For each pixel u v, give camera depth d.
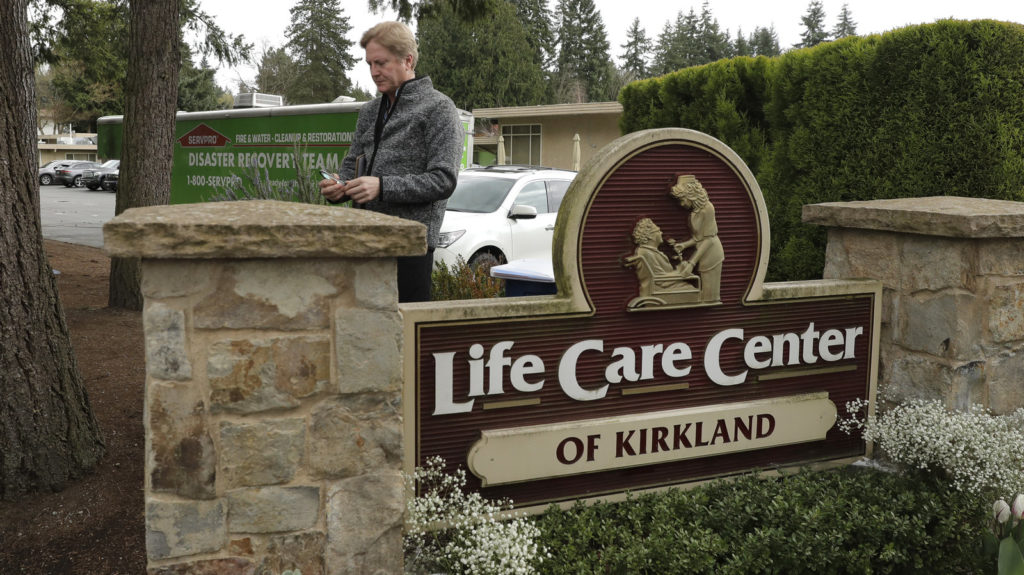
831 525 2.96
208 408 2.14
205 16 12.64
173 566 2.17
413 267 3.02
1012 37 4.30
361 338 2.24
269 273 2.14
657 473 3.17
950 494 3.21
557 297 2.95
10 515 3.17
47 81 55.41
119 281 7.30
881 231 3.72
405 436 2.71
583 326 2.97
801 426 3.44
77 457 3.43
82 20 14.94
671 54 66.81
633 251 3.02
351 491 2.29
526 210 8.22
